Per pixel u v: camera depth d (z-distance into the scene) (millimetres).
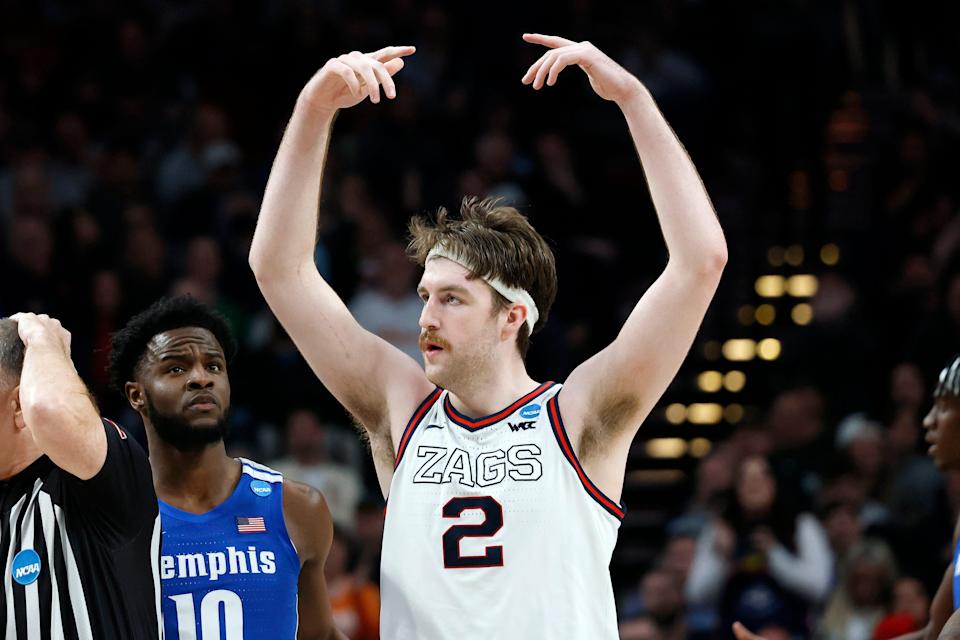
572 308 31156
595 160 34531
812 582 22734
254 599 10969
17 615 9125
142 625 9312
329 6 36312
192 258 28000
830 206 37906
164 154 31938
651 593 22672
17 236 27266
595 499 9617
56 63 33719
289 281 10273
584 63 9562
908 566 23562
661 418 32625
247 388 26859
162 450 11031
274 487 11328
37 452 9453
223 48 34562
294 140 10008
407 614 9617
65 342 9555
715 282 9539
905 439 26125
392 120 32562
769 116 37688
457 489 9633
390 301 27734
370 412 10383
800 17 38594
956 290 29609
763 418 29172
